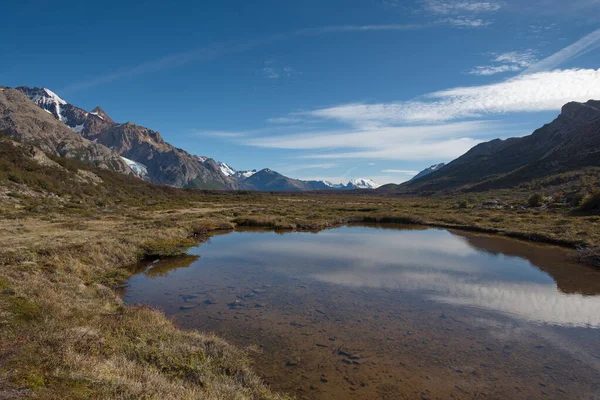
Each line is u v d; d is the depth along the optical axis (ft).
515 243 99.66
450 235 117.60
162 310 44.11
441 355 32.76
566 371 30.25
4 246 64.18
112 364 22.54
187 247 86.74
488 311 44.98
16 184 174.50
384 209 215.31
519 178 403.54
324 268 68.49
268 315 42.78
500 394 26.73
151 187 344.28
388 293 52.29
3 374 17.49
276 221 143.54
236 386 24.63
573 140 453.58
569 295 51.72
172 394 20.13
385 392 26.58
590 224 114.83
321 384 27.48
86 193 221.87
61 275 49.62
